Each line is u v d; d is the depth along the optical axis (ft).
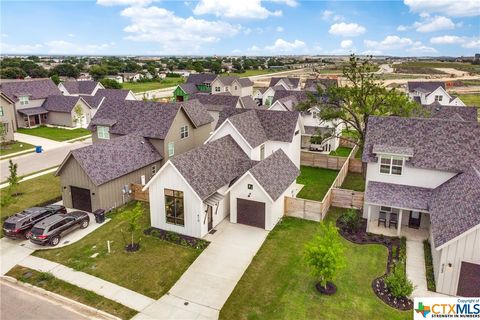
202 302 63.41
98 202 96.07
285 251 79.71
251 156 112.16
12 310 60.90
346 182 125.80
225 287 67.46
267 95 275.18
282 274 71.26
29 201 104.32
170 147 126.00
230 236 86.38
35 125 217.97
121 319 58.90
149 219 94.99
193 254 78.54
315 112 164.86
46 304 62.59
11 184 102.73
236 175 98.53
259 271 72.38
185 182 82.43
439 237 66.80
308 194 114.11
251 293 65.67
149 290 66.54
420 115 147.02
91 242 82.89
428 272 72.02
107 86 382.01
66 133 198.59
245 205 91.04
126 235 86.28
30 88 219.41
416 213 90.48
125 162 105.70
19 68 480.23
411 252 79.66
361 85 134.72
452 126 92.38
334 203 104.53
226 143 107.55
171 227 88.22
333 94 138.72
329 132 149.89
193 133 142.41
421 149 91.30
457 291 64.90
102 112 138.41
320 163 142.51
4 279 69.51
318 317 59.31
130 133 122.21
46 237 79.10
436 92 256.11
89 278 69.67
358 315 59.72
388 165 92.63
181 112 131.64
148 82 508.53
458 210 69.87
